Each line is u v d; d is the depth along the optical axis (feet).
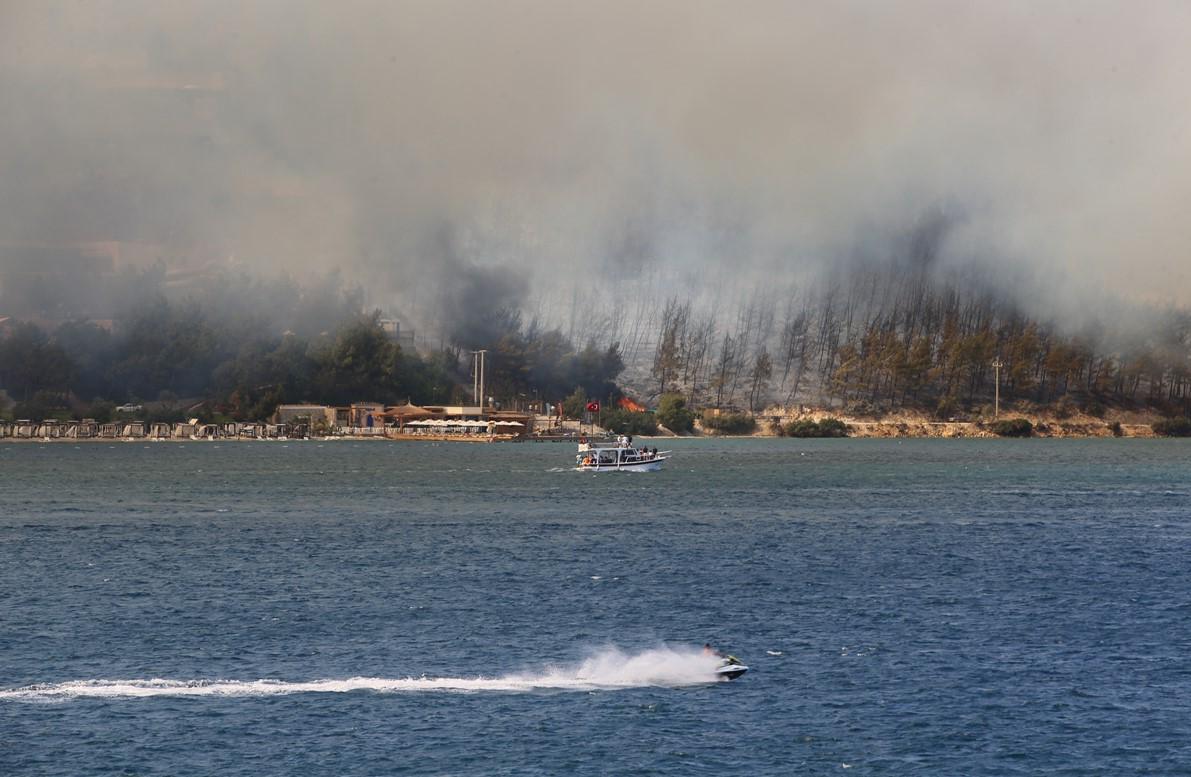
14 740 572.10
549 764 546.26
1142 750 565.53
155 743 569.23
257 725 595.06
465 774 533.14
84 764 543.39
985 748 568.41
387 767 541.34
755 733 588.09
